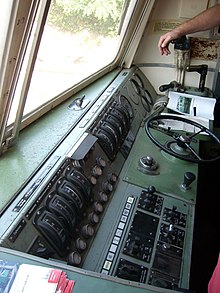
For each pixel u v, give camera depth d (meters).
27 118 1.48
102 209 1.38
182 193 1.62
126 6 2.25
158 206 1.51
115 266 1.19
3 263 0.79
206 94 2.68
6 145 1.29
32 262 0.82
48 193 1.15
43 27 1.11
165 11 2.60
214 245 2.15
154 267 1.23
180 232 1.41
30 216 1.03
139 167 1.73
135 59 2.80
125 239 1.30
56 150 1.38
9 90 1.11
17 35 1.00
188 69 2.69
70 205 1.18
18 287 0.72
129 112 2.11
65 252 1.10
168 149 1.82
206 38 2.63
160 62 2.78
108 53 2.50
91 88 2.13
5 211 1.01
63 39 1.57
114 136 1.72
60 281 0.75
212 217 2.35
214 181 2.58
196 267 1.98
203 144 2.22
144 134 2.06
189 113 2.47
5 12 0.93
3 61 1.02
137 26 2.50
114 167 1.63
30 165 1.25
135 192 1.56
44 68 1.52
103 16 1.96
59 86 1.78
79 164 1.36
